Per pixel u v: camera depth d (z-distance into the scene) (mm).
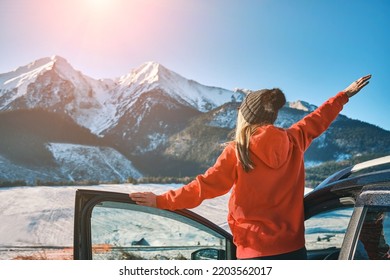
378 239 1512
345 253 1558
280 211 1894
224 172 1948
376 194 1537
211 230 2275
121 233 2164
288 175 1935
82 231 2031
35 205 27547
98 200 2051
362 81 2211
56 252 11617
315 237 2111
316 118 2115
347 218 1896
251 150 1882
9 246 13891
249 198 1901
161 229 2230
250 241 1899
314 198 1975
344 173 2012
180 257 2322
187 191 1984
